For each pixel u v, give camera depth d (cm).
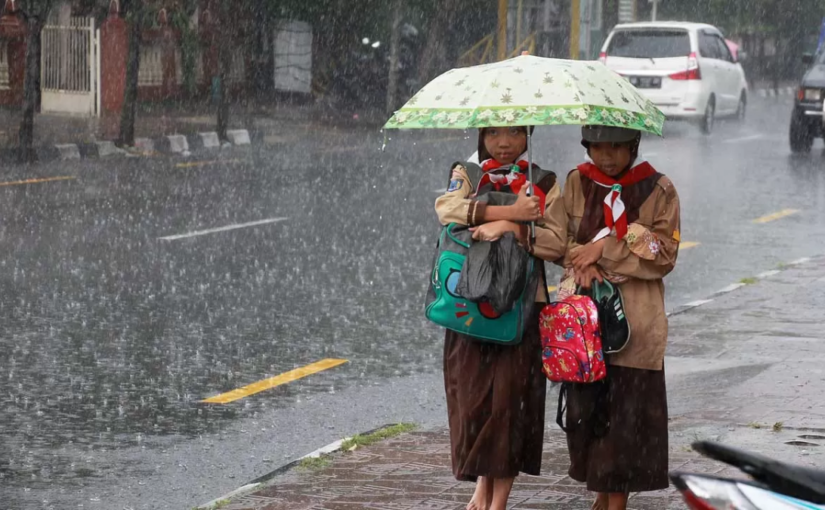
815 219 3344
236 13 6362
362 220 3128
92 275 2380
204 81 6375
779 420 1486
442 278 1061
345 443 1430
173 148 4744
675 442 1399
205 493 1316
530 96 1030
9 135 4672
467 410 1100
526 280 1070
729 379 1708
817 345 1916
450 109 1043
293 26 6706
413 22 7025
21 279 2327
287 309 2162
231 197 3481
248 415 1588
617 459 1087
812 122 4984
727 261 2734
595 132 1073
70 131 4888
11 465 1384
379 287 2361
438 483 1277
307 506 1204
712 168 4441
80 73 5566
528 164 1072
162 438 1491
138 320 2052
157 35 5944
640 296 1087
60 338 1928
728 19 11019
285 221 3080
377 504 1207
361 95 6819
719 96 5894
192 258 2575
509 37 8056
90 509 1260
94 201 3331
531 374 1104
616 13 9338
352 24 6775
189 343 1920
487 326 1054
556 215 1082
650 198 1085
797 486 611
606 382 1091
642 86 5634
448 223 1080
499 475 1091
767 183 4059
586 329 1060
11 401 1616
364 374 1789
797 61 12294
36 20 4200
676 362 1820
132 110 4622
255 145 5034
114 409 1595
